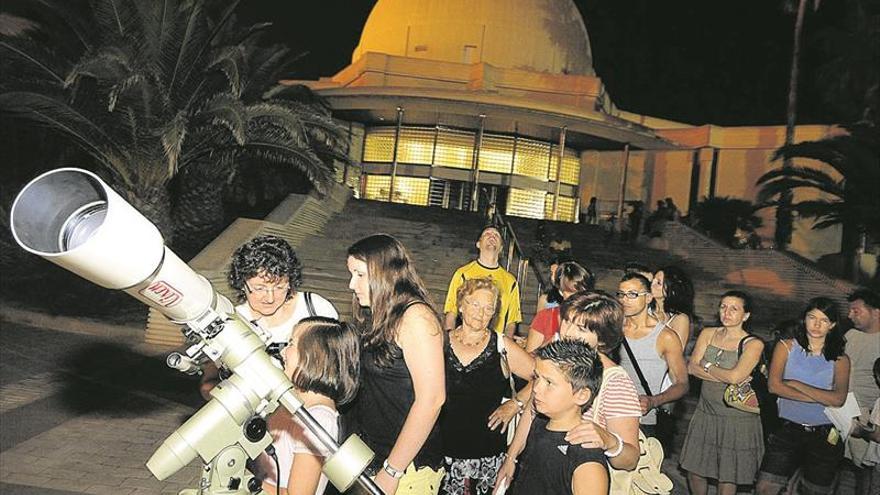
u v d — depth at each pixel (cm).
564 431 287
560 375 280
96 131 1234
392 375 302
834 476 465
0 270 1379
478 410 353
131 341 1061
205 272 1118
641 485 357
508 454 360
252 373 210
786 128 2823
